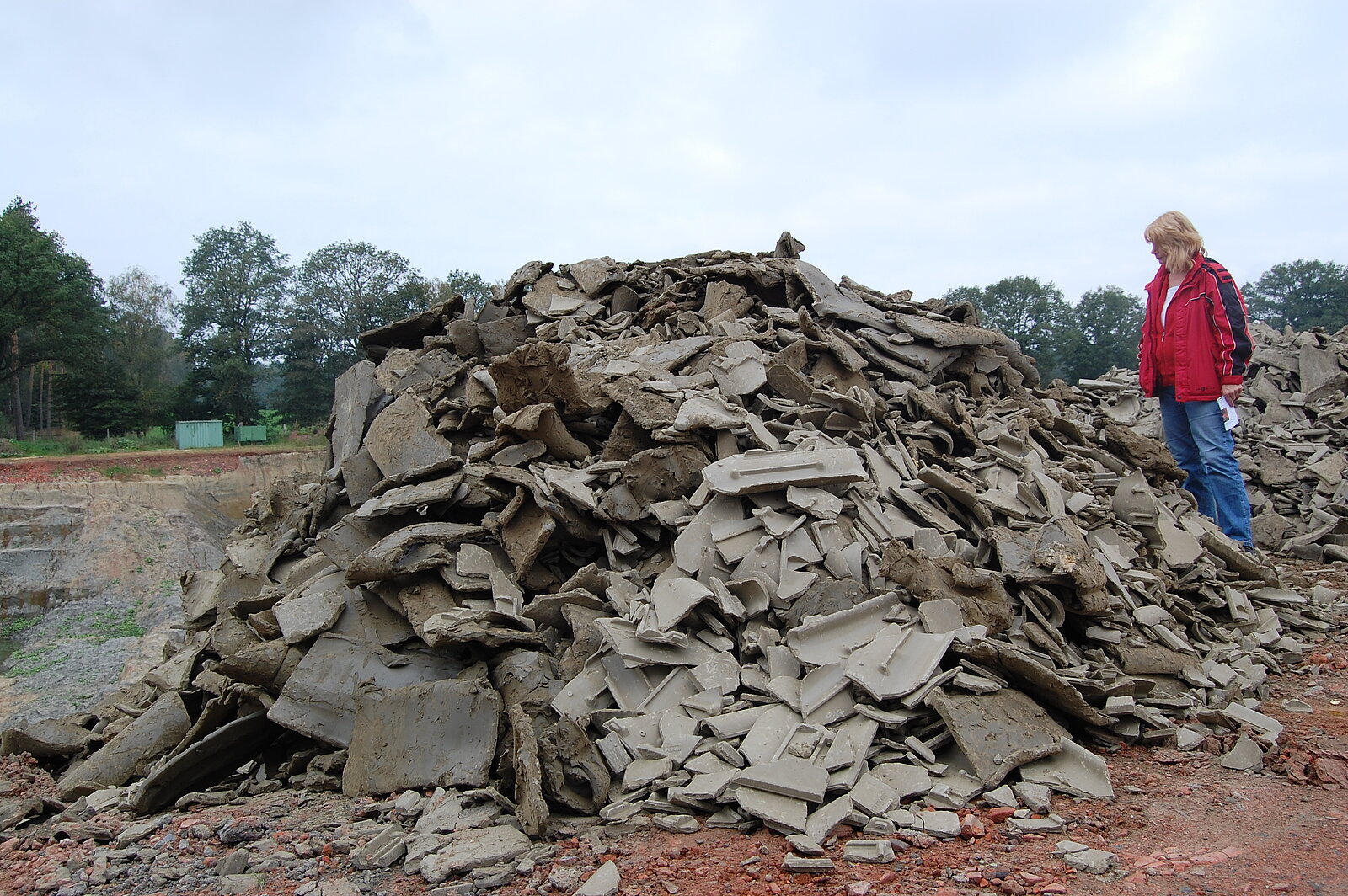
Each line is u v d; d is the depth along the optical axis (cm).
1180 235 668
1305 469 880
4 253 4569
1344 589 662
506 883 329
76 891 360
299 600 548
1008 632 447
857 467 530
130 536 3058
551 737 398
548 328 864
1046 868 295
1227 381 659
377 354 990
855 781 351
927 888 288
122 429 5388
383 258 6100
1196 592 573
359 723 459
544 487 565
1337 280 5331
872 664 403
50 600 2778
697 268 952
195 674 638
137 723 595
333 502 727
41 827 473
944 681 396
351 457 725
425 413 715
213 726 530
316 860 367
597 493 563
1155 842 312
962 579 446
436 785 418
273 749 536
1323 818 322
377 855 360
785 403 637
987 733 367
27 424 5866
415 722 445
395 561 524
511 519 571
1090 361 4878
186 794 498
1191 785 359
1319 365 1039
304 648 525
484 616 498
